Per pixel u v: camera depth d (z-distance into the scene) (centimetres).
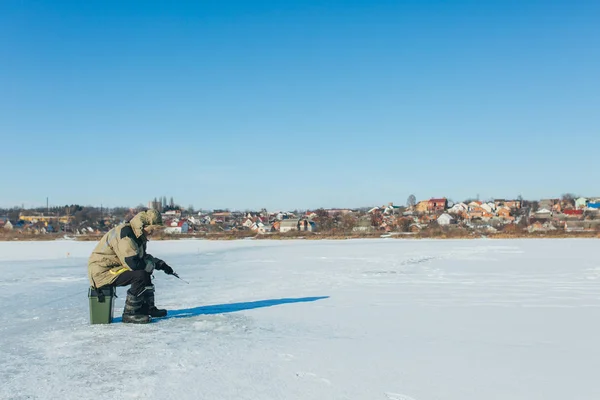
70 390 388
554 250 2505
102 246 659
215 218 13062
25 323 682
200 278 1327
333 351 506
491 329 617
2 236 6456
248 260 2023
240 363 461
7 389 392
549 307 787
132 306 663
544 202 12338
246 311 761
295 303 844
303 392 379
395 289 1030
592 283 1105
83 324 663
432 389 386
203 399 365
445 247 2888
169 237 6062
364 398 366
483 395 372
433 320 679
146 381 408
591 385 394
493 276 1273
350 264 1723
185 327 632
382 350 509
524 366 449
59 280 1313
